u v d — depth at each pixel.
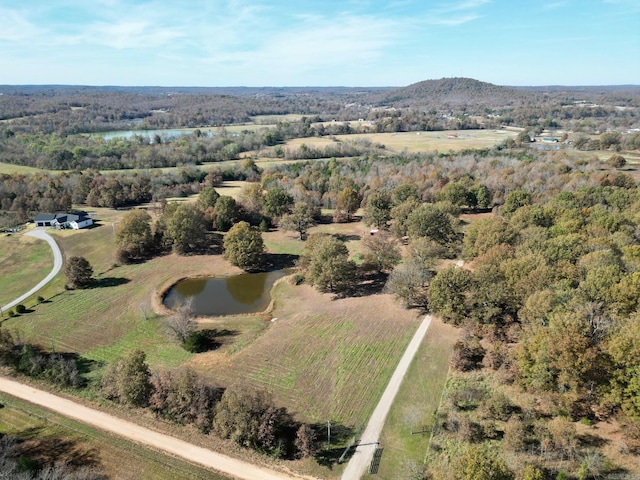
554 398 42.53
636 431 37.06
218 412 42.16
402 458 39.22
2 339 53.25
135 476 37.88
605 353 40.72
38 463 39.19
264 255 97.31
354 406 46.12
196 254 97.06
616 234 73.50
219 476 37.84
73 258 79.19
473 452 32.12
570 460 36.38
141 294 76.88
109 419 44.94
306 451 39.62
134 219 94.81
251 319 67.94
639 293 49.94
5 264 90.75
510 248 69.56
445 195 113.94
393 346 57.09
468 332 55.66
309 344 58.59
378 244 86.31
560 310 48.50
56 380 50.59
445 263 83.00
